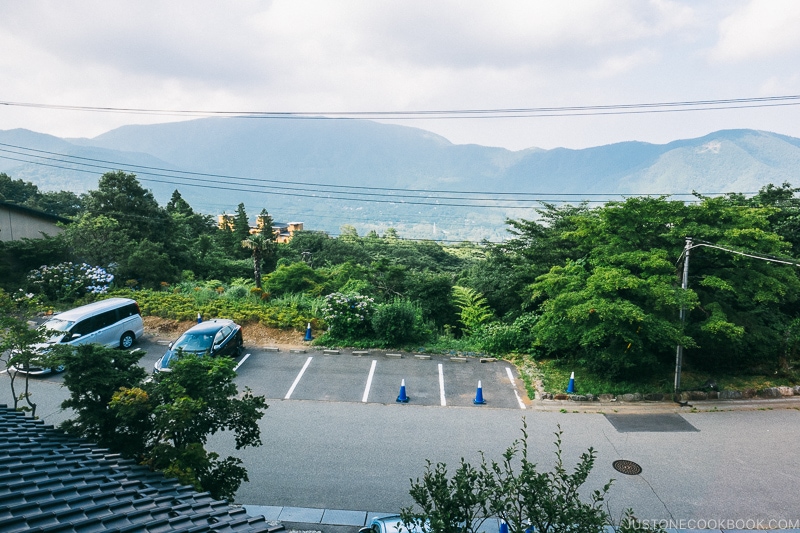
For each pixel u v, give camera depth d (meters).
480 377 15.47
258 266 28.02
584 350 15.52
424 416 12.76
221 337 15.80
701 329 13.48
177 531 4.02
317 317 20.03
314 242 64.94
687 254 13.24
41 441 5.90
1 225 26.48
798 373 14.84
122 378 6.72
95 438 6.57
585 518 4.38
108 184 31.48
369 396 13.95
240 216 61.59
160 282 27.09
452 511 4.52
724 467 10.34
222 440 11.29
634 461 10.56
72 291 22.56
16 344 8.52
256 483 9.60
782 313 16.91
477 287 24.02
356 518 8.58
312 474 9.97
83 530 3.66
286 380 14.98
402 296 24.81
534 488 4.64
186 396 6.46
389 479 9.85
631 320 12.33
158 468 6.36
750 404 13.55
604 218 15.15
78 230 26.02
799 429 12.07
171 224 34.25
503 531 6.62
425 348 17.67
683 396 13.77
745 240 13.34
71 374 6.63
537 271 20.98
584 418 12.68
